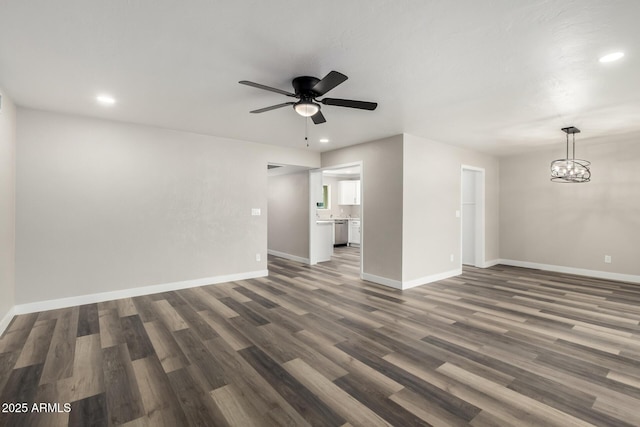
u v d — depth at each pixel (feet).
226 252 16.17
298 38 6.71
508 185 21.34
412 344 8.87
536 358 8.09
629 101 10.47
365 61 7.73
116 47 7.07
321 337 9.33
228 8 5.68
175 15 5.89
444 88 9.41
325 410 5.97
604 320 10.82
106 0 5.42
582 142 17.19
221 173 15.93
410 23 6.14
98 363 7.70
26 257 11.19
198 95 10.02
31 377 7.07
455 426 5.53
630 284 15.98
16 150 11.00
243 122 13.14
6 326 9.87
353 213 34.81
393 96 10.07
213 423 5.61
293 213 23.17
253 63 7.84
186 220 14.85
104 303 12.46
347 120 12.74
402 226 14.90
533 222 20.16
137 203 13.51
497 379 7.09
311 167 20.02
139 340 9.02
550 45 6.91
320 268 20.10
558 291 14.62
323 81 7.39
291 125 13.57
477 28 6.30
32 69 8.14
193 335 9.41
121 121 13.01
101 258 12.69
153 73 8.40
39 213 11.43
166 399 6.29
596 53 7.25
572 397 6.42
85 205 12.34
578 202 18.30
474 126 13.65
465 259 21.52
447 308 12.09
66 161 11.95
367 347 8.68
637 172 16.33
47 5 5.55
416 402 6.23
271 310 11.76
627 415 5.86
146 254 13.76
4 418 5.69
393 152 15.37
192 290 14.52
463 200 21.49
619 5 5.48
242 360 7.90
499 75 8.49
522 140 16.52
